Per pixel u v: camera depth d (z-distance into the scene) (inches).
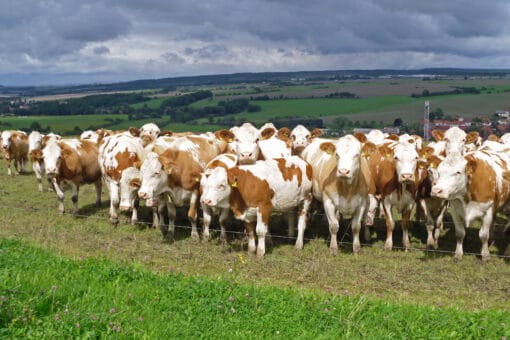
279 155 547.2
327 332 237.3
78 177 585.0
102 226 531.8
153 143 578.6
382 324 250.7
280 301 273.6
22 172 1001.5
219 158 490.9
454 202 420.5
